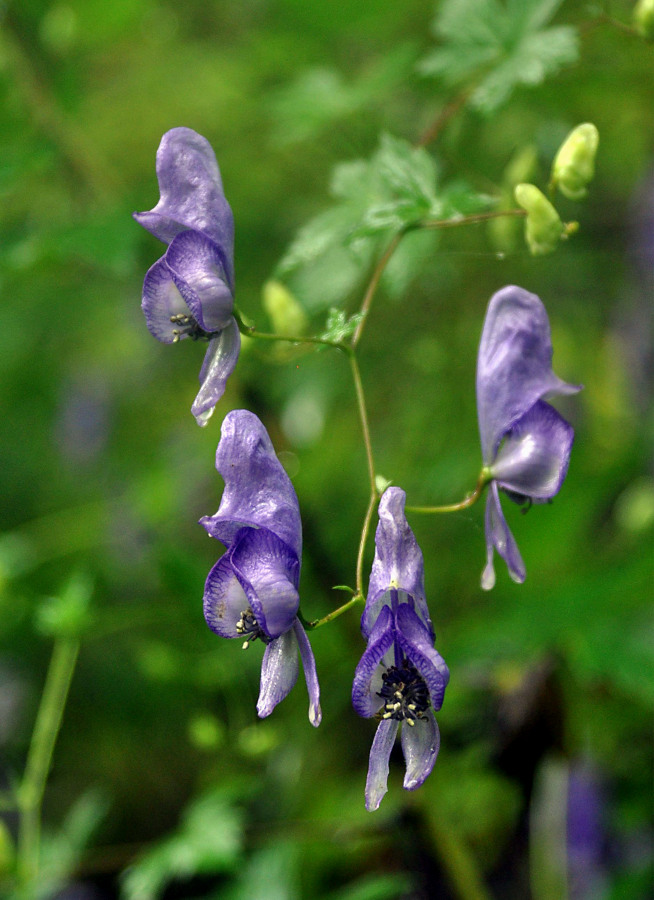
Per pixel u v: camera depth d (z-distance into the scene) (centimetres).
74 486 120
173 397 111
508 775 66
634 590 62
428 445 74
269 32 78
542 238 55
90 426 117
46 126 74
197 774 101
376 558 49
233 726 71
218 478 91
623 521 69
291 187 85
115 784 100
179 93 88
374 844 74
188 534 91
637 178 82
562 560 71
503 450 52
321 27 76
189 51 89
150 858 65
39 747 65
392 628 48
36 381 114
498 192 64
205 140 52
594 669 60
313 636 72
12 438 125
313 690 49
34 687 104
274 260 83
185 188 51
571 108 71
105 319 100
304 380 76
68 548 86
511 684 65
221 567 50
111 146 91
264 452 50
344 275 62
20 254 65
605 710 68
